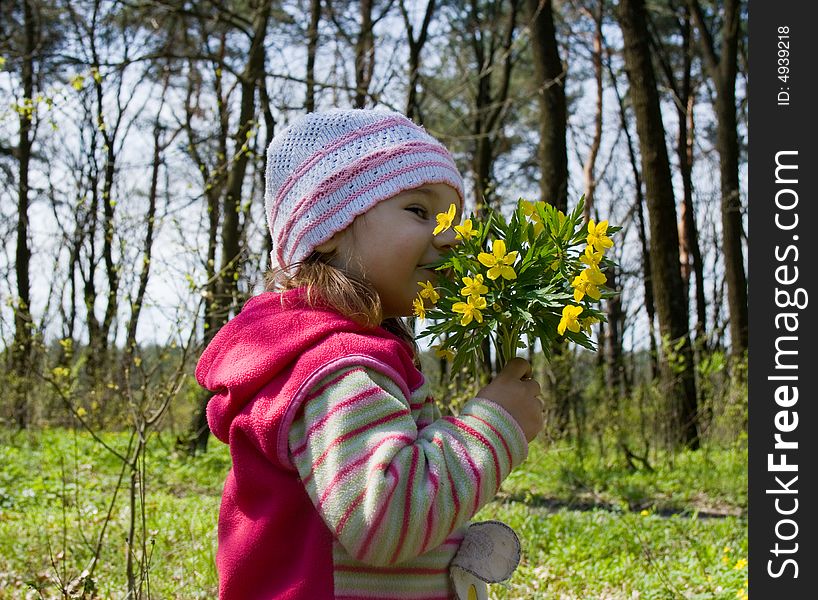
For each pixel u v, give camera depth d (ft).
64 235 29.71
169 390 13.11
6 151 59.11
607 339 61.31
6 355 21.30
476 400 4.75
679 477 30.86
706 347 43.73
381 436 4.34
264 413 4.62
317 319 4.83
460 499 4.33
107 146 25.52
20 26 50.88
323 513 4.30
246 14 50.37
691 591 14.70
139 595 10.52
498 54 69.82
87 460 29.12
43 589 13.43
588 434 36.78
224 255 32.12
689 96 74.74
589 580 15.80
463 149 70.54
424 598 4.75
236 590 4.78
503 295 4.85
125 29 47.67
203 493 27.04
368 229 5.11
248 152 23.11
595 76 68.03
